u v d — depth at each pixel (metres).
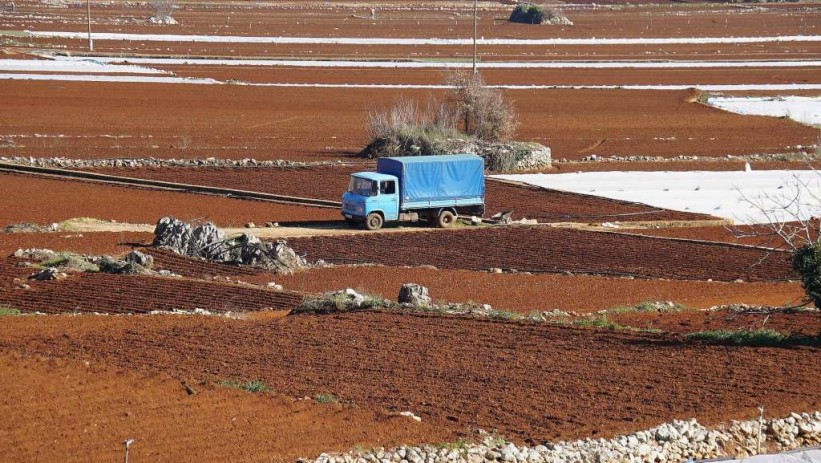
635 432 34.09
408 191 85.19
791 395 38.91
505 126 124.31
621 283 66.56
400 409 36.09
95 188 94.25
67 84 159.25
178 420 33.12
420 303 54.28
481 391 38.56
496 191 100.88
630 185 104.94
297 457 30.56
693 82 187.88
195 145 118.50
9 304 53.00
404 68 192.88
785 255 76.69
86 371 37.69
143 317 49.47
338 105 151.75
